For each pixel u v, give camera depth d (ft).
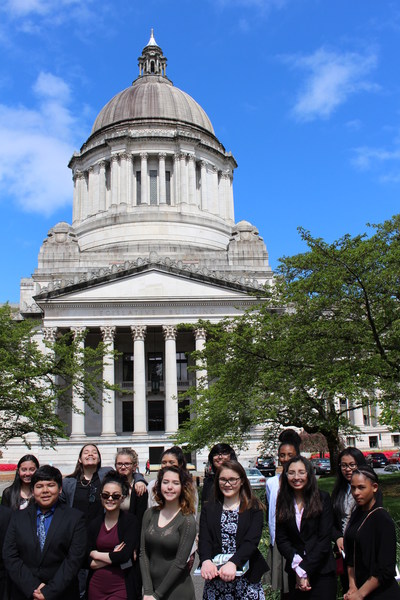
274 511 35.45
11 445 197.88
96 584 31.99
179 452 37.17
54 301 205.05
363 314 81.66
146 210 269.64
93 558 32.22
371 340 81.71
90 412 214.69
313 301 83.61
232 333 104.99
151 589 30.01
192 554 31.50
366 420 263.90
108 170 286.05
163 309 207.72
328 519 31.94
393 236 82.17
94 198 284.61
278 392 88.84
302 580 30.55
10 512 33.27
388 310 77.56
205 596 30.32
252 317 105.29
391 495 95.96
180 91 310.24
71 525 30.78
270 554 35.47
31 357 127.13
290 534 32.24
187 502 31.01
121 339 226.38
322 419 103.04
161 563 30.37
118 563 32.09
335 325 81.51
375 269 77.92
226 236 285.02
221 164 303.27
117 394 216.54
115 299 206.18
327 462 183.21
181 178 277.03
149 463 188.14
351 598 28.86
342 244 79.30
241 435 105.70
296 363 87.81
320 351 81.15
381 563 28.89
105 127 291.17
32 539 30.45
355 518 31.22
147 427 215.92
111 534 32.53
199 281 209.46
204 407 106.63
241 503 31.30
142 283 209.15
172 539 30.30
